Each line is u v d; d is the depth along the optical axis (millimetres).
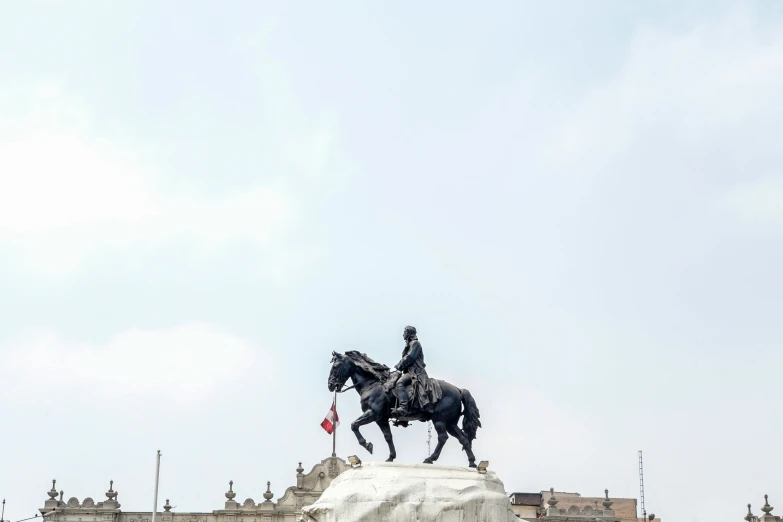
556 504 101625
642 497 100438
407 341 30969
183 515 100438
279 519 100625
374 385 30844
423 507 28047
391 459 30688
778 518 98938
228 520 100562
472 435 30875
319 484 101562
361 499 28094
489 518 28484
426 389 30359
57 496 105250
